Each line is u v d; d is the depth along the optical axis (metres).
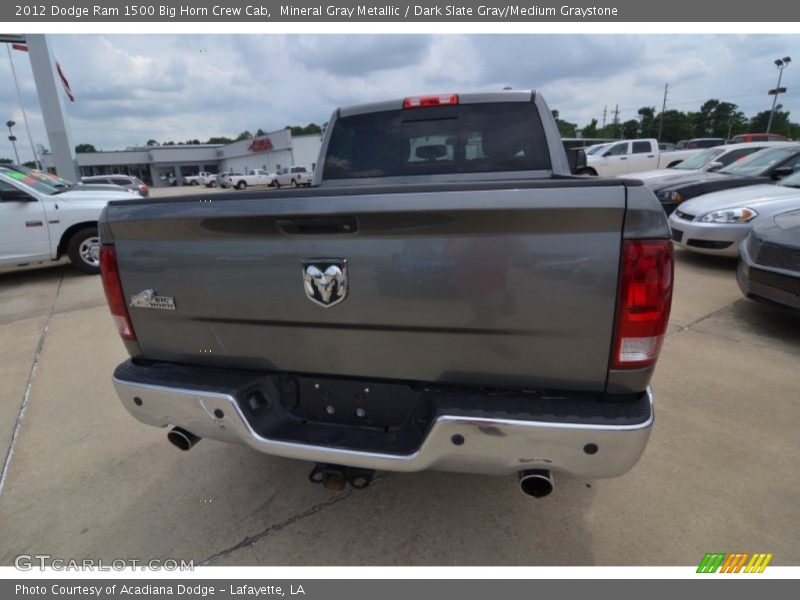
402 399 1.81
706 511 2.15
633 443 1.51
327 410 1.91
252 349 1.88
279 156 53.19
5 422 3.07
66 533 2.15
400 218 1.53
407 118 3.34
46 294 6.33
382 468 1.73
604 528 2.08
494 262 1.50
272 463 2.60
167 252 1.84
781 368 3.49
